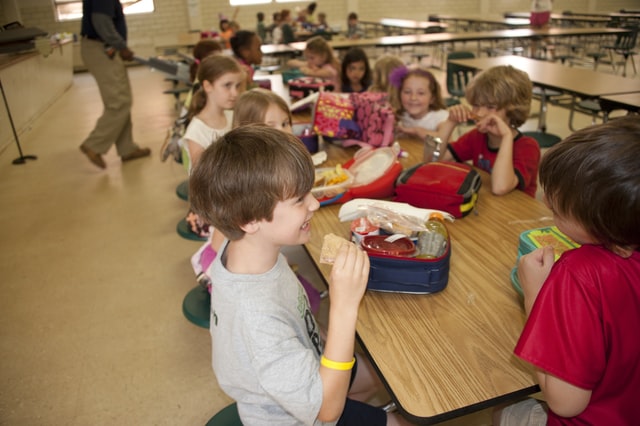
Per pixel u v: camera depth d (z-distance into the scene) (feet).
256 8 38.70
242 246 2.81
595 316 2.51
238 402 3.07
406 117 8.72
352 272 2.66
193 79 12.60
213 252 5.89
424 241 3.93
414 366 3.05
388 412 3.88
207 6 37.58
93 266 8.99
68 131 19.11
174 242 9.79
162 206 11.57
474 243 4.51
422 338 3.30
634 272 2.53
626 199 2.27
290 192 2.62
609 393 2.68
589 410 2.75
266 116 5.79
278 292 2.78
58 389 6.10
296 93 10.80
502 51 26.40
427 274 3.68
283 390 2.47
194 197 2.78
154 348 6.77
